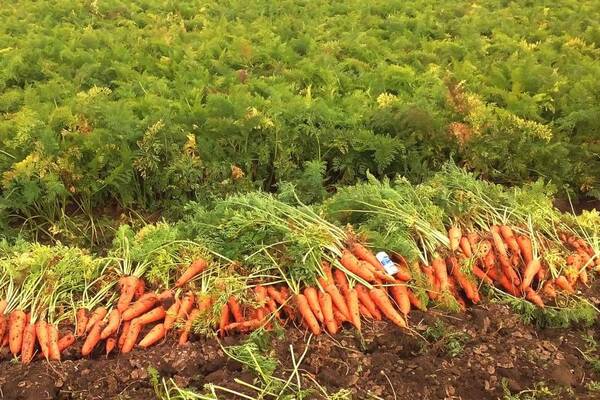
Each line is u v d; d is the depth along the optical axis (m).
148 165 4.39
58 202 4.39
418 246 3.64
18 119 4.51
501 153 4.74
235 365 3.07
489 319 3.33
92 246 4.31
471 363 3.12
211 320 3.20
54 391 2.97
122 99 4.99
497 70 5.70
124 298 3.31
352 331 3.26
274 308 3.30
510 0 8.68
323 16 7.76
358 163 4.75
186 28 7.56
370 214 3.76
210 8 8.02
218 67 5.84
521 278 3.62
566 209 4.73
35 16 7.60
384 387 2.99
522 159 4.75
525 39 7.20
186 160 4.44
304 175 4.45
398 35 7.11
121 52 6.04
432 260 3.53
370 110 4.98
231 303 3.29
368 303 3.35
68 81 5.56
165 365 3.06
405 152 4.73
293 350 3.12
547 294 3.52
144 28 7.19
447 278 3.45
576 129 5.09
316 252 3.44
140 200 4.58
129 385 2.99
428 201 3.78
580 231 3.89
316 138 4.68
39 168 4.20
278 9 7.97
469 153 4.75
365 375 3.03
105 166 4.48
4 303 3.27
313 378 2.99
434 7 8.23
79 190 4.36
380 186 3.87
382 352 3.17
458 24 7.41
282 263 3.43
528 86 5.52
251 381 2.96
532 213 3.82
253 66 6.13
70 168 4.30
